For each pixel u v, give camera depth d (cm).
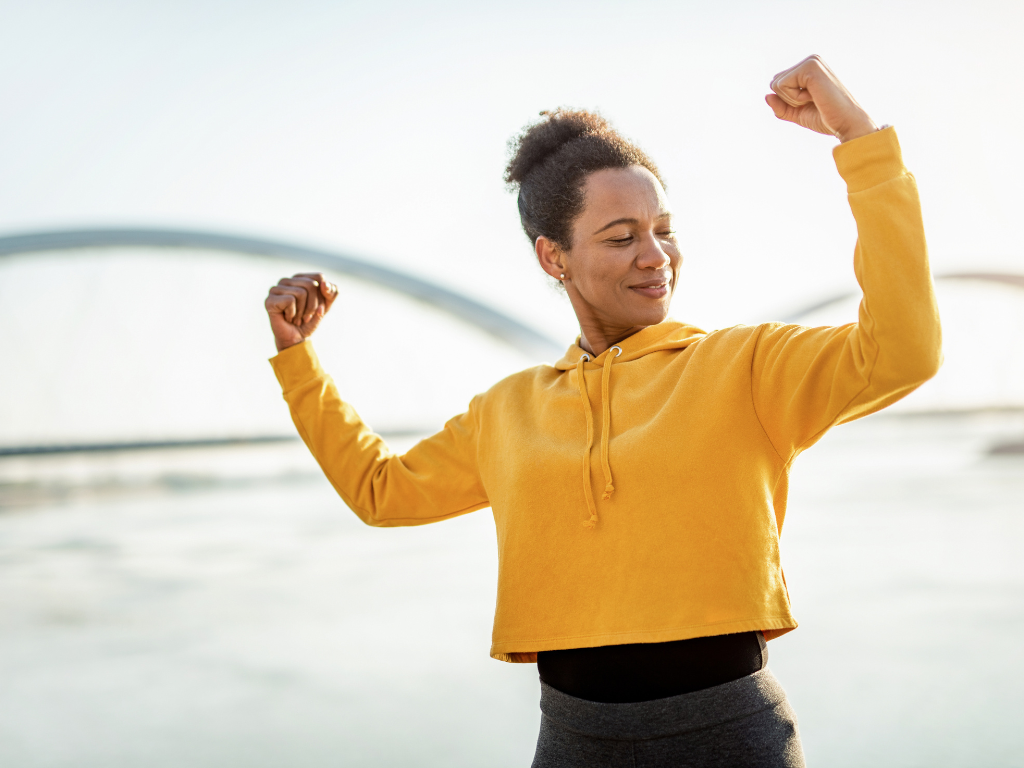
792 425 104
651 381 114
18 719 495
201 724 468
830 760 367
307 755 404
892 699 459
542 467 115
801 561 997
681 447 105
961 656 545
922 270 91
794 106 102
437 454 140
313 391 149
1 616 876
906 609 704
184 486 3703
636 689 102
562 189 121
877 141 93
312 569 1137
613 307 121
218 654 658
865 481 2211
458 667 582
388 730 441
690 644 101
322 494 2898
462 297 2630
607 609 105
